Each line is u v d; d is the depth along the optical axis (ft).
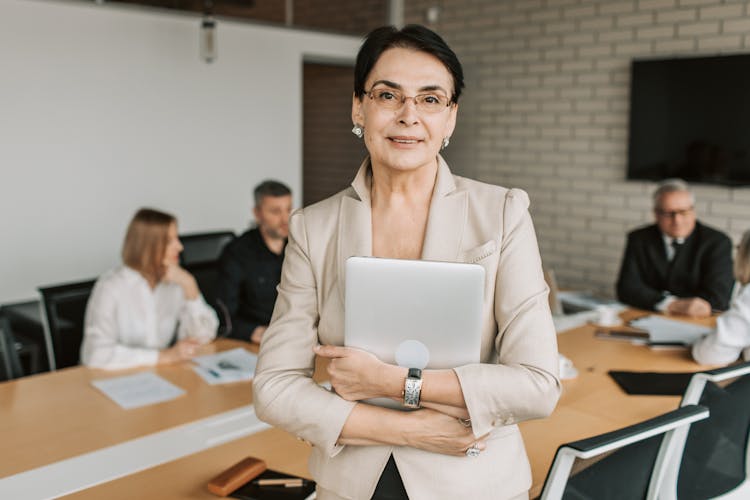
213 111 17.30
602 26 17.31
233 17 17.38
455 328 3.35
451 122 3.61
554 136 18.53
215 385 7.81
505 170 19.67
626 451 4.58
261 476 5.53
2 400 7.32
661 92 16.40
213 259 12.82
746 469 6.89
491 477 3.48
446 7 20.31
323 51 19.52
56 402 7.27
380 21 20.86
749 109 15.30
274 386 3.57
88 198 15.40
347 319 3.45
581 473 4.27
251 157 18.24
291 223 3.88
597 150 17.78
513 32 18.98
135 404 7.22
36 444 6.25
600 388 7.98
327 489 3.67
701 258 12.39
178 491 5.37
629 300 12.19
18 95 14.16
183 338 9.54
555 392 3.34
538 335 3.41
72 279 15.34
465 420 3.32
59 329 9.48
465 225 3.61
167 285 9.50
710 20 15.71
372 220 3.75
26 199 14.51
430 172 3.67
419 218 3.70
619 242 17.67
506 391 3.24
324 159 23.35
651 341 9.68
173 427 6.65
